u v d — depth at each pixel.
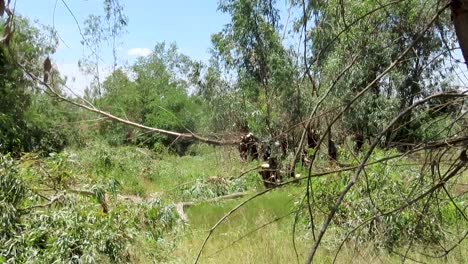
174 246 8.30
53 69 2.66
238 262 8.08
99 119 2.64
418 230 3.22
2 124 15.35
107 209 8.46
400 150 2.76
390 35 2.76
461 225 6.37
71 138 15.97
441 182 2.51
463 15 2.33
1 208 7.17
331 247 7.77
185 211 10.71
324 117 2.99
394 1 2.71
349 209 6.62
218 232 9.80
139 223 8.03
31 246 7.07
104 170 13.60
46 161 8.55
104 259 7.26
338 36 2.53
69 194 7.93
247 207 10.88
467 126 2.59
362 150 4.03
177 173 15.28
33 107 16.34
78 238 7.14
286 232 9.07
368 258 5.98
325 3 2.66
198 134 2.88
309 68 2.54
